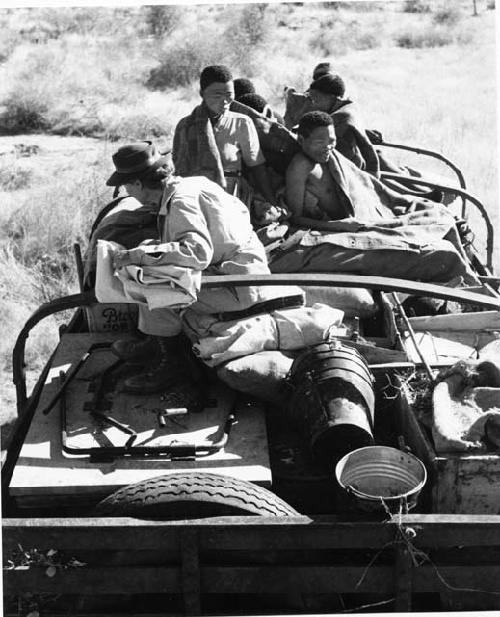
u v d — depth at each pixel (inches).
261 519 110.8
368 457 119.0
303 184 185.3
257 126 197.3
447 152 409.1
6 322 263.7
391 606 120.8
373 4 738.8
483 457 118.4
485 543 109.9
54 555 114.8
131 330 162.7
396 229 178.7
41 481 121.4
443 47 636.1
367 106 484.4
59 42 629.3
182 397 138.2
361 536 110.0
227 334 138.1
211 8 673.0
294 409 132.1
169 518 112.8
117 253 130.9
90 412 135.9
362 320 164.7
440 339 152.6
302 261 170.2
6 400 231.3
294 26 690.8
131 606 120.7
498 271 299.9
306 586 114.2
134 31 661.9
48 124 489.7
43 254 314.0
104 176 376.8
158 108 514.0
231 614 118.2
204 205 139.0
